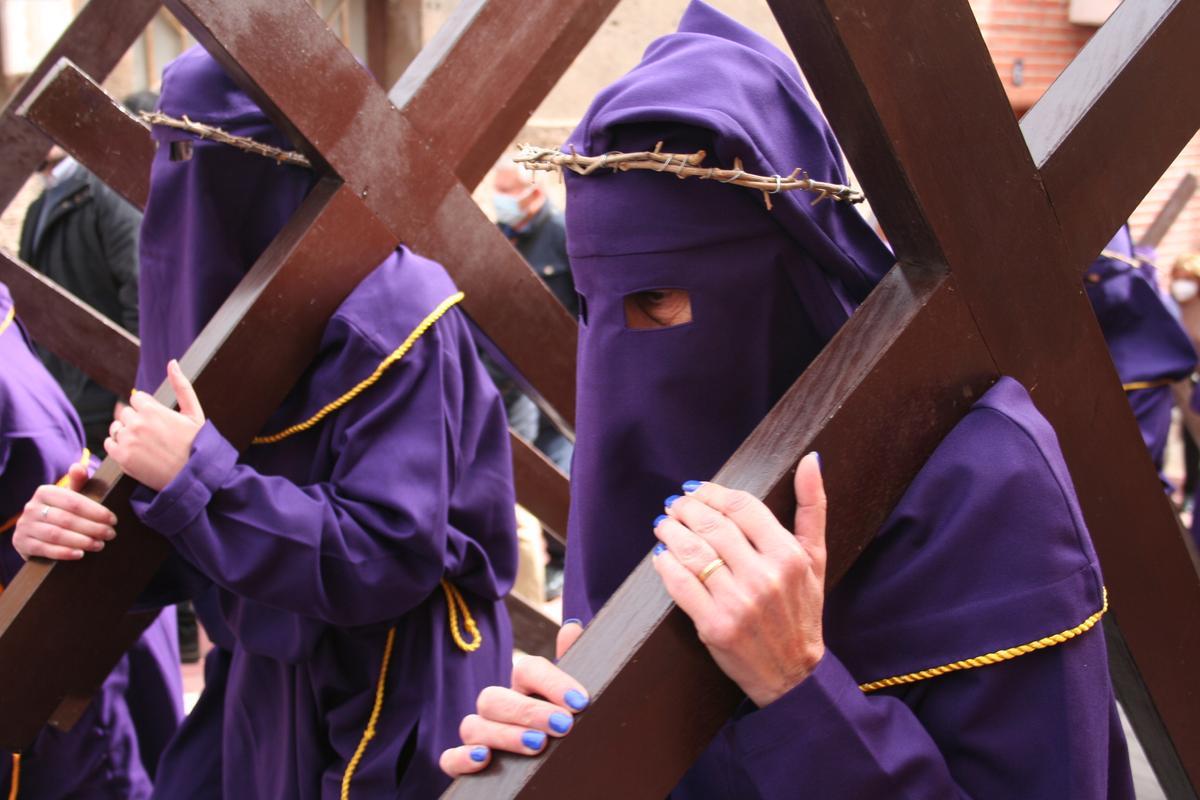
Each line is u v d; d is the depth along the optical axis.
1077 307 1.44
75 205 4.68
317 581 2.04
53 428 2.81
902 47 1.27
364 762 2.22
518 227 5.40
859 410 1.29
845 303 1.49
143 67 6.73
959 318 1.35
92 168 2.84
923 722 1.31
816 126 1.52
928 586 1.29
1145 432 4.36
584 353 1.54
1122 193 1.47
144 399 2.01
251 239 2.38
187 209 2.37
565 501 3.06
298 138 2.13
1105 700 1.27
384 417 2.14
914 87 1.29
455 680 2.27
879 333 1.33
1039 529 1.26
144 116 2.29
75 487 2.09
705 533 1.19
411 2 6.89
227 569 2.01
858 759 1.20
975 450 1.30
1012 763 1.25
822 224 1.46
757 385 1.47
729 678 1.23
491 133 2.34
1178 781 1.70
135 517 2.08
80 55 3.25
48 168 4.95
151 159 2.88
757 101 1.45
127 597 2.10
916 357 1.32
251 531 2.01
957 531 1.27
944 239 1.33
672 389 1.47
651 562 1.26
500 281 2.44
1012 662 1.26
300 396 2.22
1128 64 1.46
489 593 2.35
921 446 1.33
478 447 2.34
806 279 1.45
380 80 7.11
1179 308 4.98
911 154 1.29
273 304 2.12
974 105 1.33
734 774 1.45
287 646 2.25
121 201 4.70
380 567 2.09
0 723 2.04
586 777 1.18
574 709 1.18
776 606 1.17
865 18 1.24
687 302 1.47
